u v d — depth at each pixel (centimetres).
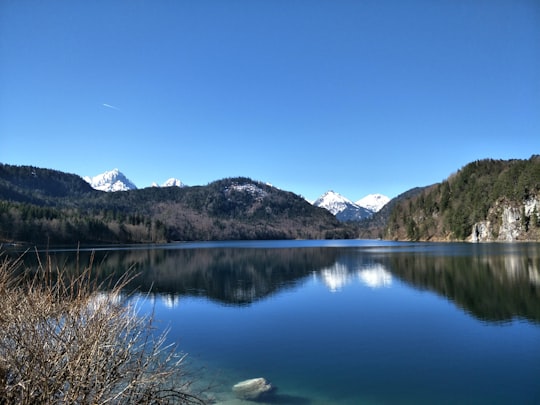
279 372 1302
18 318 508
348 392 1141
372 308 2334
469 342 1603
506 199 12619
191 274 4384
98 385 503
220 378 1236
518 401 1070
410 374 1278
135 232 15425
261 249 10544
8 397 435
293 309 2362
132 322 672
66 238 11612
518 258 5153
